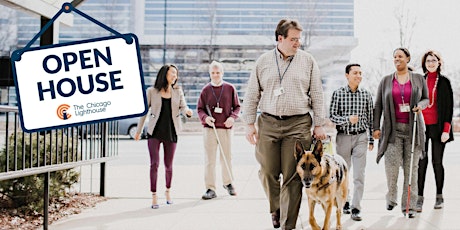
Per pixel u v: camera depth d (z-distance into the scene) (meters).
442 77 5.52
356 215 5.02
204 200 6.20
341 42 30.91
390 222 4.93
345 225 4.81
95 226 4.74
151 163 5.71
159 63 31.03
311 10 30.81
